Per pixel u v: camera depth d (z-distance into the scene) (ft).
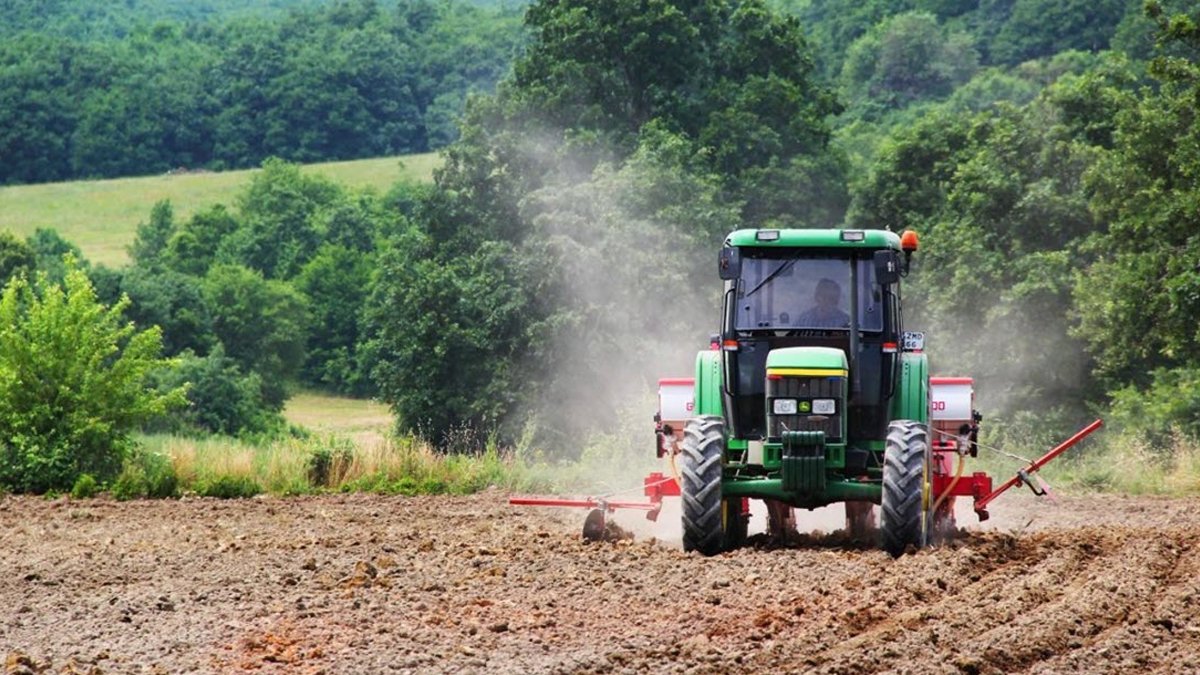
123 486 244.42
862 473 156.25
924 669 99.19
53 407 256.32
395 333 508.53
